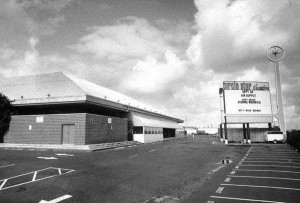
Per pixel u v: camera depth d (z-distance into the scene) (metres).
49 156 18.81
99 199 8.36
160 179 11.56
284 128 38.75
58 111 30.23
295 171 12.95
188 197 8.55
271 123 39.16
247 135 37.72
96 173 12.57
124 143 33.47
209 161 17.61
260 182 10.52
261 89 37.34
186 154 22.02
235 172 13.05
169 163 16.48
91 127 26.45
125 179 11.38
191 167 15.00
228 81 37.50
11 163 15.32
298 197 8.23
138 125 39.53
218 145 33.94
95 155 20.09
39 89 30.92
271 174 12.25
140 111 44.19
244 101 37.06
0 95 28.30
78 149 24.14
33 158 17.56
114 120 32.22
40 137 26.73
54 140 26.11
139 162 16.69
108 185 10.21
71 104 29.11
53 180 10.89
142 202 8.10
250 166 14.93
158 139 46.62
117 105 34.75
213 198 8.30
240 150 26.09
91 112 31.38
